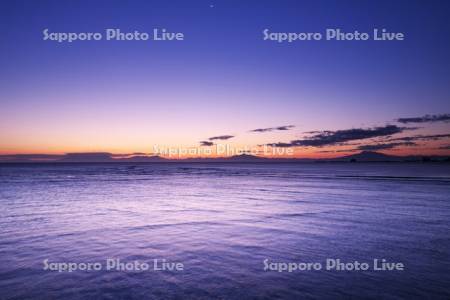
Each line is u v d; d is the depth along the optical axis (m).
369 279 6.29
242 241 9.37
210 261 7.45
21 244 9.09
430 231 10.72
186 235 10.16
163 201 20.00
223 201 19.89
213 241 9.35
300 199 20.81
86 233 10.52
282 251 8.28
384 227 11.38
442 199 20.36
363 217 13.56
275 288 5.84
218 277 6.41
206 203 18.84
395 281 6.16
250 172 87.88
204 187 33.25
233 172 88.44
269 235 10.13
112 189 30.41
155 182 42.69
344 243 9.12
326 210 15.70
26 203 19.06
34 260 7.59
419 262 7.35
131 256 7.87
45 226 11.79
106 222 12.55
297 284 6.02
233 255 7.95
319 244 8.99
